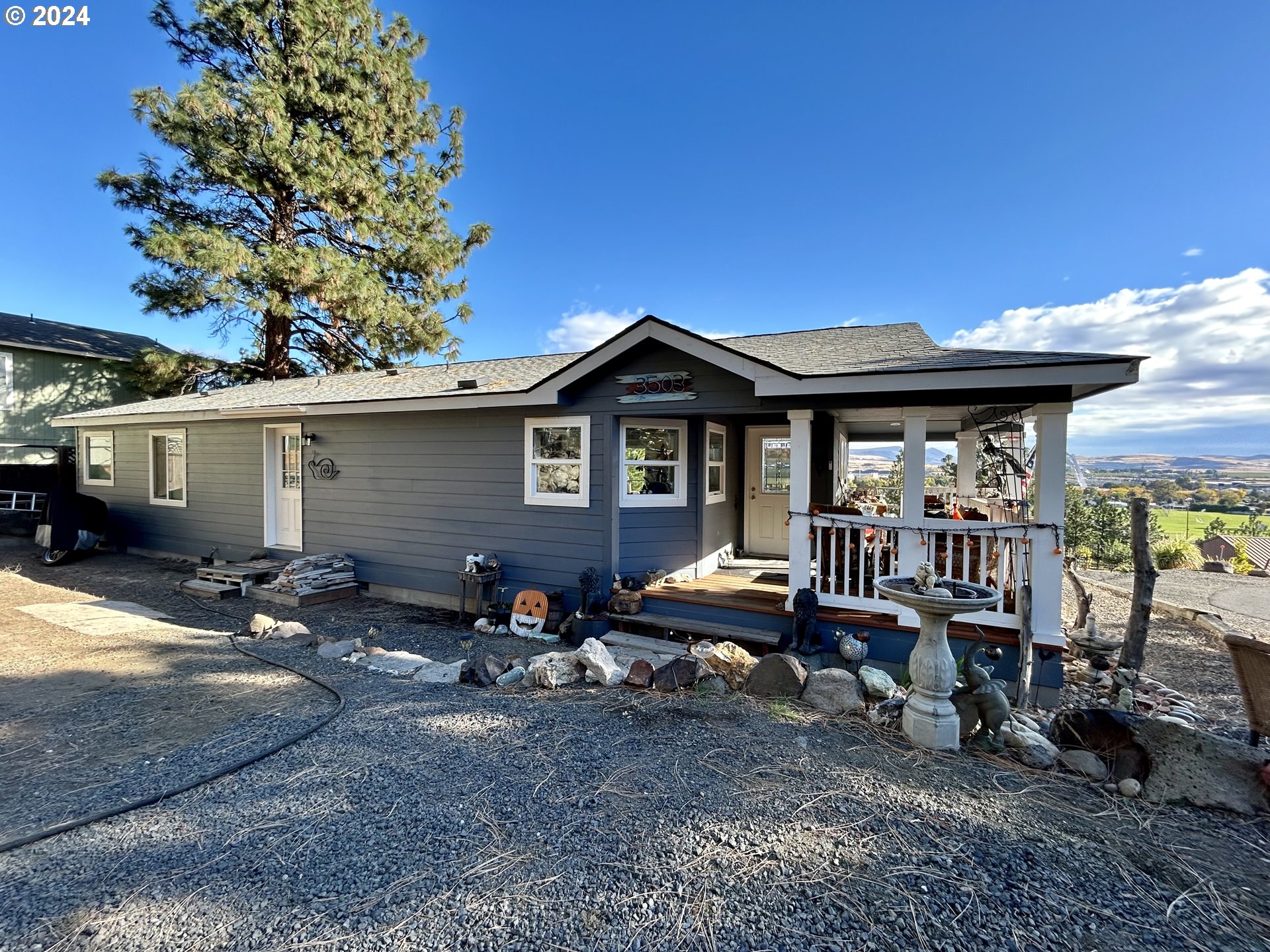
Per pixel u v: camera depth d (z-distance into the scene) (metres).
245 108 15.51
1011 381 4.54
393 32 19.39
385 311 17.83
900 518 5.27
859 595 5.44
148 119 14.97
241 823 2.59
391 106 18.59
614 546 6.71
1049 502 4.70
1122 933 1.95
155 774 3.04
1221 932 1.97
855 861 2.32
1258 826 2.62
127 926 1.95
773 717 3.81
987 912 2.04
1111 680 5.03
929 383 4.75
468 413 7.67
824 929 1.95
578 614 6.36
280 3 16.77
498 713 3.92
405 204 18.75
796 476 5.62
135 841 2.46
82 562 10.84
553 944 1.88
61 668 4.90
